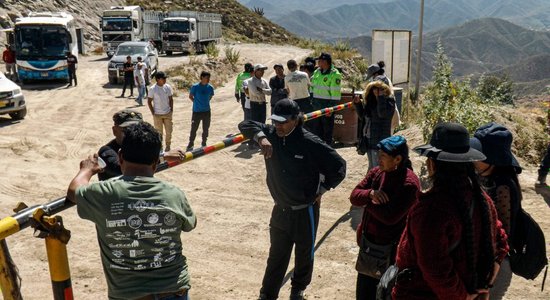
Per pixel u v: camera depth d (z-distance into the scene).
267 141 4.70
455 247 2.76
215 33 50.53
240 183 9.68
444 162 2.81
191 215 3.18
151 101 11.85
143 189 3.02
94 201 2.97
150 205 2.99
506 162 3.87
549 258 6.07
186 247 6.90
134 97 22.84
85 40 48.44
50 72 26.33
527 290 5.55
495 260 3.08
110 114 18.33
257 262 6.50
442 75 10.66
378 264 4.13
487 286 2.94
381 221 4.09
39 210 2.88
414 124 12.13
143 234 2.96
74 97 22.70
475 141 3.93
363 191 4.21
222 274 6.16
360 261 4.25
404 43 18.33
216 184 9.62
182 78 27.09
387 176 4.15
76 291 5.69
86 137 14.16
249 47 51.09
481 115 10.02
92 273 6.13
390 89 7.62
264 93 11.62
